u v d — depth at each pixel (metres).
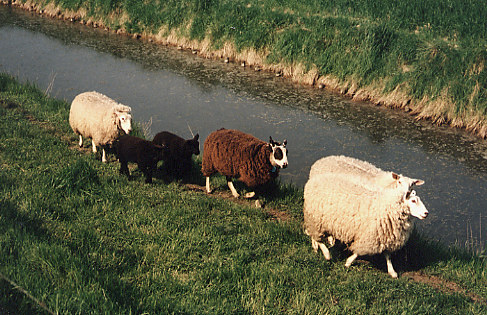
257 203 8.05
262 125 12.65
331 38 16.08
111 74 16.45
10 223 5.45
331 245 6.61
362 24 16.14
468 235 8.24
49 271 4.62
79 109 9.04
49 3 26.08
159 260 5.57
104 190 7.27
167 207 7.04
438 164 10.78
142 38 21.34
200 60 18.23
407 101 13.84
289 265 5.78
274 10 19.11
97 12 23.48
